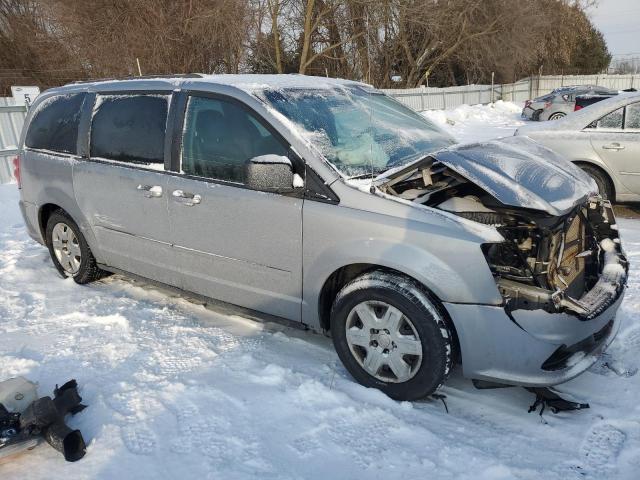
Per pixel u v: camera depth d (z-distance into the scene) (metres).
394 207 3.05
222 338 3.97
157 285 4.38
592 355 3.06
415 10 26.53
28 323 4.29
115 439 2.89
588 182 3.58
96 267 4.95
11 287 5.03
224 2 20.39
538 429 2.94
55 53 22.28
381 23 26.66
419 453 2.76
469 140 4.04
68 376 3.50
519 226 2.96
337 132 3.61
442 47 29.88
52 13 21.58
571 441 2.83
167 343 3.90
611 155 6.61
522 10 28.52
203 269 3.91
